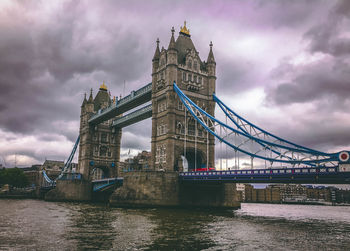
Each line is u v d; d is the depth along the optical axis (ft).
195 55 264.11
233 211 218.38
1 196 430.61
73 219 138.21
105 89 403.34
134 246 81.66
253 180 171.32
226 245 85.25
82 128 388.37
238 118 221.25
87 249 77.82
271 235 103.96
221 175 187.62
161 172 213.25
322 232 114.93
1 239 89.51
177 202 212.84
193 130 250.98
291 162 169.48
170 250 78.23
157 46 274.57
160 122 252.62
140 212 174.40
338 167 137.28
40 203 280.92
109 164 375.86
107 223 124.36
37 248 78.43
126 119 338.13
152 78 268.00
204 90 262.67
